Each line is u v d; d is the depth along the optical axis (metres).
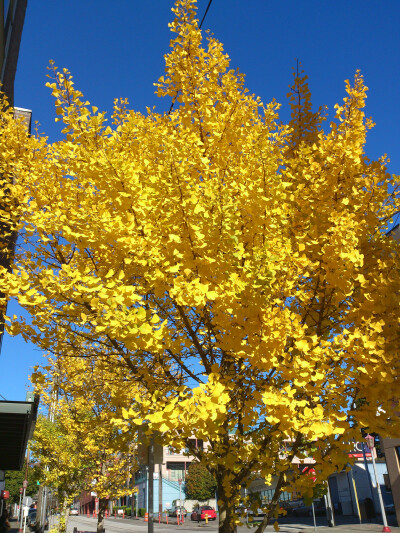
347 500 23.42
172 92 4.27
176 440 2.94
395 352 2.74
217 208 2.82
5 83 9.62
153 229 2.88
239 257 2.76
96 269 3.56
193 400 2.28
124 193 2.72
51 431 15.13
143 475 45.41
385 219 3.84
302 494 3.01
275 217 3.04
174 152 2.80
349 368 2.77
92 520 38.38
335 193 3.46
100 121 3.23
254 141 3.50
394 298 2.73
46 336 3.47
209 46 4.25
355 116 3.72
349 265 2.72
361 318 2.76
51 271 2.82
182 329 3.59
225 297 2.62
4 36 9.43
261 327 2.60
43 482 15.57
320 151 3.53
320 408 2.41
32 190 3.68
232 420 3.41
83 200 3.43
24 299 2.85
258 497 3.51
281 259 2.82
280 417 2.38
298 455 3.14
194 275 2.90
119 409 3.86
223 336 2.80
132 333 2.41
